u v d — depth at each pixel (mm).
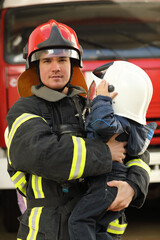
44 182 2309
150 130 2521
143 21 5113
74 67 2668
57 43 2389
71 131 2346
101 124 2287
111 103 2387
